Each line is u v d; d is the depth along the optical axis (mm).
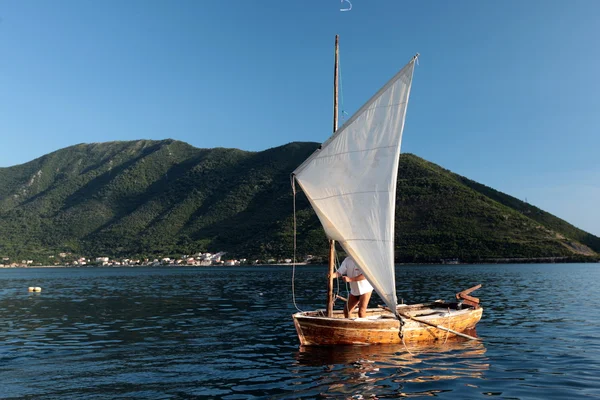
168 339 17188
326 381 11172
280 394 10211
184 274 99188
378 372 11938
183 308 28000
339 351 14461
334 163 14922
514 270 91750
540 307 26422
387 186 14117
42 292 44625
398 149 14047
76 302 33125
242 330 19250
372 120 14539
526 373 11859
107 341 16859
